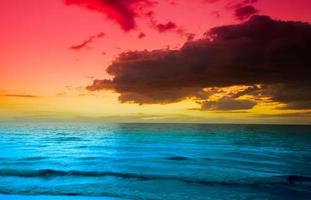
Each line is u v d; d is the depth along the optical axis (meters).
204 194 10.70
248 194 10.92
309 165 18.11
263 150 25.03
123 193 10.39
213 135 39.12
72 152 23.11
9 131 39.78
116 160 19.14
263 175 14.65
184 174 14.55
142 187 11.48
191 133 42.28
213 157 20.83
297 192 11.29
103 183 12.05
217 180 13.18
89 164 17.47
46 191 10.40
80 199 9.30
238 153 23.03
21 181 12.24
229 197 10.38
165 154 22.20
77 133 40.81
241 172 15.44
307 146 28.00
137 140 33.09
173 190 11.15
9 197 9.48
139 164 17.56
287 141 32.66
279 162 19.08
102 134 39.75
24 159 19.45
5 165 17.00
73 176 13.53
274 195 10.83
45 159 19.50
